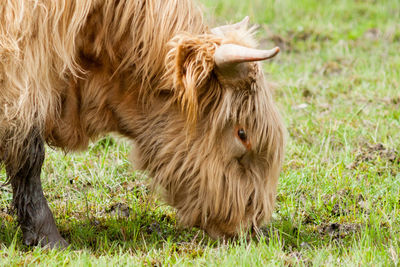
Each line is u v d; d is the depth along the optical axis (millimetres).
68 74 9688
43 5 9086
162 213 11742
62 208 11719
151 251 9750
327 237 10805
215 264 9070
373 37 24219
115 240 10531
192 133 9680
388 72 19766
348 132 15359
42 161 9938
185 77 9172
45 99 9438
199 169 9891
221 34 9531
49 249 9641
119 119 10164
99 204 11898
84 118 10109
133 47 9617
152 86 9758
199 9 9844
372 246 9883
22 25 9008
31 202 9992
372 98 17609
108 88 9914
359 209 11688
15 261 9039
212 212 10094
